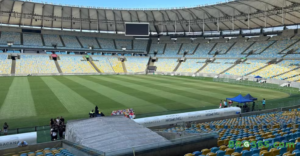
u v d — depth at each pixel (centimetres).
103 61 8031
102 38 8800
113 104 2781
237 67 6581
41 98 3050
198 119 2130
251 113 2389
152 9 6975
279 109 2528
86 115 2255
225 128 1680
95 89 3912
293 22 6278
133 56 8638
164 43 9100
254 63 6450
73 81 5069
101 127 1291
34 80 5122
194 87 4403
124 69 7931
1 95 3219
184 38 8912
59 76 6306
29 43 7412
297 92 3894
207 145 1091
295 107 2630
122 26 8556
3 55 6744
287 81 4675
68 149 1245
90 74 7194
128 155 882
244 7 5681
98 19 7738
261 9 5644
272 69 5731
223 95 3534
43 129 1836
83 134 1189
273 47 6712
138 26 6806
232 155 841
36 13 7075
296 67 5391
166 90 3959
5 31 7394
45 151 1119
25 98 3034
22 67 6569
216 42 8275
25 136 1454
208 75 6656
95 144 1036
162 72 7769
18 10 6781
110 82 5025
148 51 9019
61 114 2288
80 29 8200
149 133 1195
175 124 1995
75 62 7538
